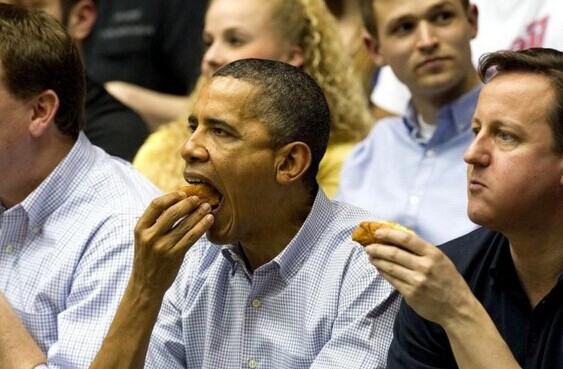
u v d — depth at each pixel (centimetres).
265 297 746
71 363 769
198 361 762
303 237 743
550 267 665
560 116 642
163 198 700
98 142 1130
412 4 1014
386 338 723
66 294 806
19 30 816
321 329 732
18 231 830
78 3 1222
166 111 1347
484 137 655
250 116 715
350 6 1320
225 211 721
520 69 655
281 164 725
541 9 1156
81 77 846
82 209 825
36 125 819
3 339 774
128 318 709
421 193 1034
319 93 743
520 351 666
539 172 646
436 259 633
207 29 1097
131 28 1430
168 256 696
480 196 655
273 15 1079
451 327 641
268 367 739
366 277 729
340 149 1094
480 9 1189
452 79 1016
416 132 1066
